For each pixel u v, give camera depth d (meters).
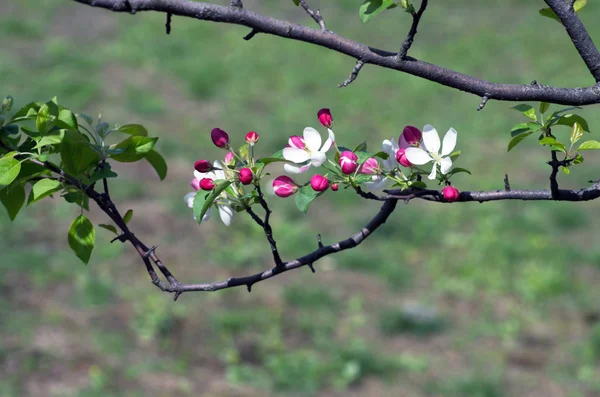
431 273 10.82
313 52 21.16
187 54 20.34
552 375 8.56
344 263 10.88
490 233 11.96
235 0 2.29
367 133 16.30
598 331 9.24
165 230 11.41
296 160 2.37
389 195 2.39
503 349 9.05
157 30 21.83
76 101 16.39
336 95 18.30
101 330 8.67
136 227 11.38
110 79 18.02
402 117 17.17
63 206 11.72
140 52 19.80
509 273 10.84
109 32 21.45
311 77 19.30
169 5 2.24
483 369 8.61
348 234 11.80
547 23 23.75
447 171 2.39
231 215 2.45
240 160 2.43
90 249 2.47
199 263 10.67
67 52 19.34
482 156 15.11
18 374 7.70
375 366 8.55
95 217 11.62
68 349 8.23
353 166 2.29
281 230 11.68
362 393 8.15
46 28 21.22
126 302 9.35
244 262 10.80
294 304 9.80
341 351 8.71
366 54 2.35
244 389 8.03
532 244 11.62
